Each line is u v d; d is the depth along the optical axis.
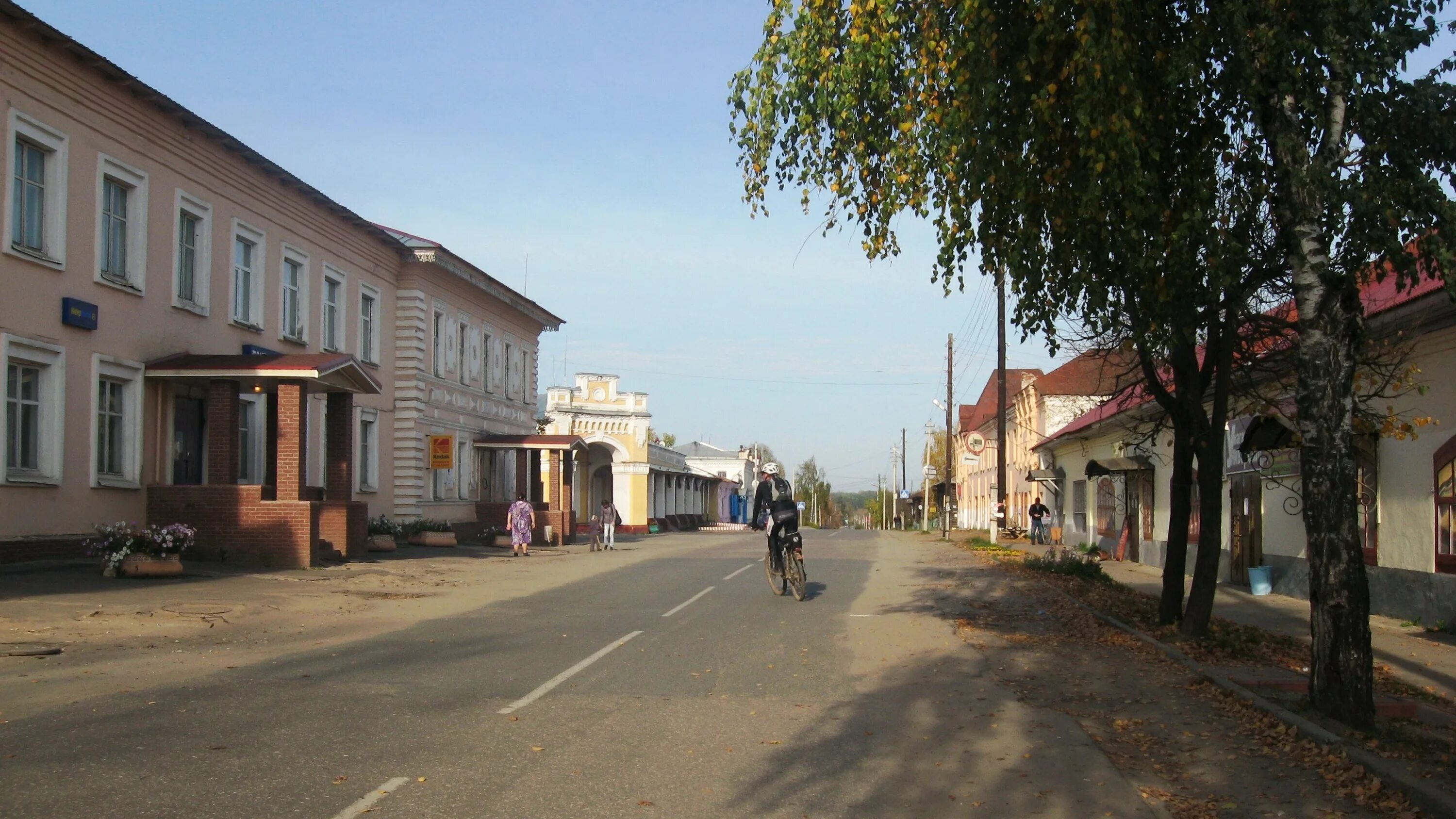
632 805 6.34
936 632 14.39
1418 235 8.59
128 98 20.77
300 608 16.11
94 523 19.97
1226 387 13.31
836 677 10.79
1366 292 15.52
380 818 5.93
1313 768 7.43
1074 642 13.42
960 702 9.61
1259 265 11.39
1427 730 8.47
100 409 20.53
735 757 7.52
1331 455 8.41
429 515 34.94
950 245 10.32
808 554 35.09
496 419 41.62
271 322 26.33
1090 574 23.48
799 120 10.66
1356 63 8.34
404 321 33.84
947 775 7.15
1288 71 8.48
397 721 8.37
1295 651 12.77
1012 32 9.77
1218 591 21.48
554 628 14.44
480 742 7.72
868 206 11.04
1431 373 15.09
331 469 25.39
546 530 39.72
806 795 6.65
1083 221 9.92
